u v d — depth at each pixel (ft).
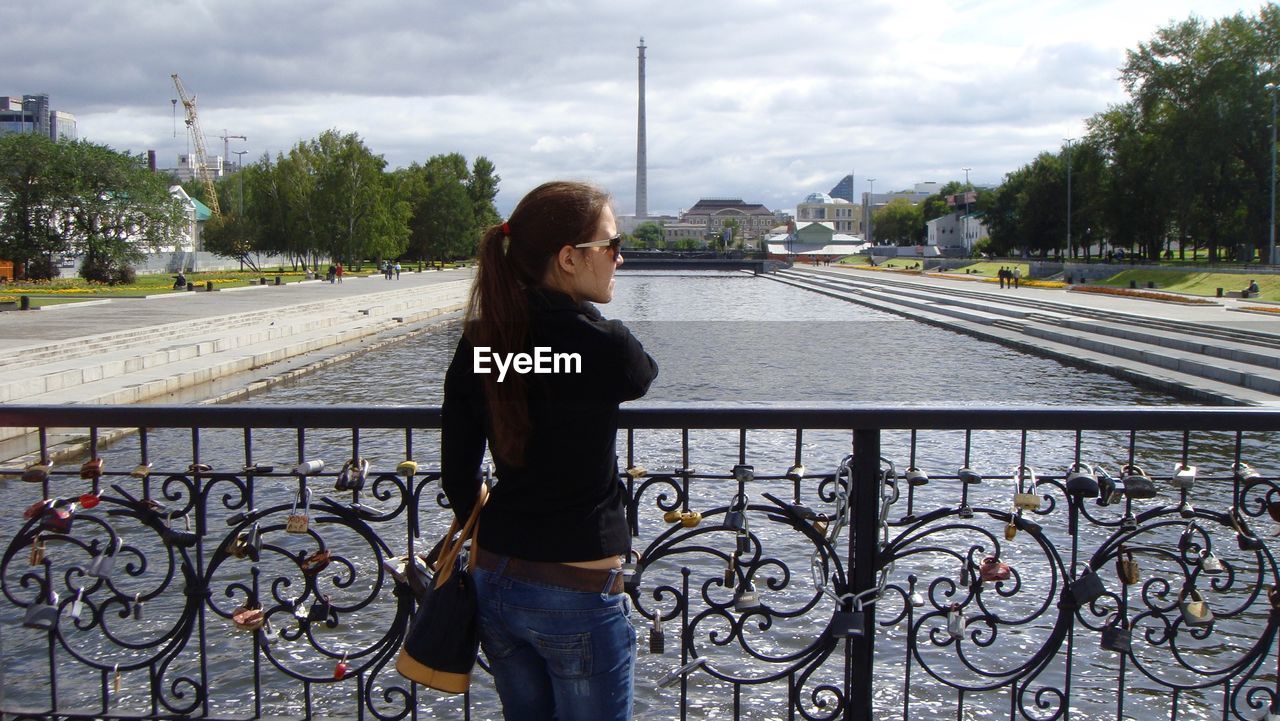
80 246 193.57
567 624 7.45
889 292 250.57
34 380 69.77
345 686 25.84
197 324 112.78
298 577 32.71
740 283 373.81
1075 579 11.23
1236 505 11.17
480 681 26.00
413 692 11.45
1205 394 80.74
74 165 186.91
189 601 11.24
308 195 279.90
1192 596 11.43
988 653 26.68
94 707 24.57
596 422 7.41
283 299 169.78
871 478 10.54
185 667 26.94
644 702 24.48
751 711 23.99
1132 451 11.12
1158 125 218.38
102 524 11.11
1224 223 218.38
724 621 29.07
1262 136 203.41
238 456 54.19
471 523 7.96
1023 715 11.66
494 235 7.64
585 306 7.58
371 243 279.28
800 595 31.24
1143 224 245.86
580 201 7.57
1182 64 214.48
